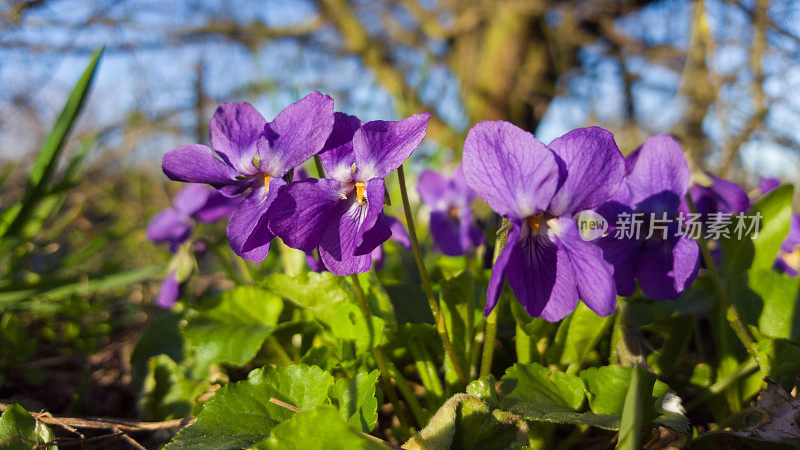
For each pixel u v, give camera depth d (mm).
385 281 96
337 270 52
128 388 98
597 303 48
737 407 66
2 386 99
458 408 54
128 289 171
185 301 105
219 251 97
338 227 53
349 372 69
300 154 53
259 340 72
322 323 75
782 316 65
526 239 51
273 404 60
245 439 54
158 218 116
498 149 50
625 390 57
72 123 118
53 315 139
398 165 52
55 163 118
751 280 68
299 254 88
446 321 68
